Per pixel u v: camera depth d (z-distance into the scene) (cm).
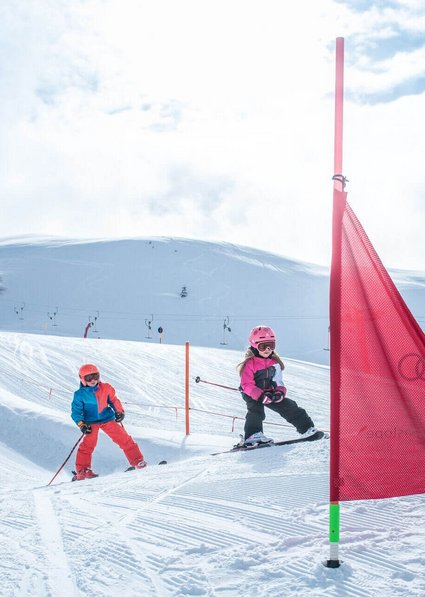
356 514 352
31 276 9319
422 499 374
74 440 1045
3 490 554
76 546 334
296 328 7988
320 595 244
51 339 2614
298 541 312
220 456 635
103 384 808
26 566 304
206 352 2695
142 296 8919
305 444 638
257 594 249
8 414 1148
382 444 286
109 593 262
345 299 296
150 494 460
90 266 9875
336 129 306
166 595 257
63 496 484
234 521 363
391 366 293
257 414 705
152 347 2686
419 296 9300
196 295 9081
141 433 1045
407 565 269
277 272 10356
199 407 1739
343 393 288
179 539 334
